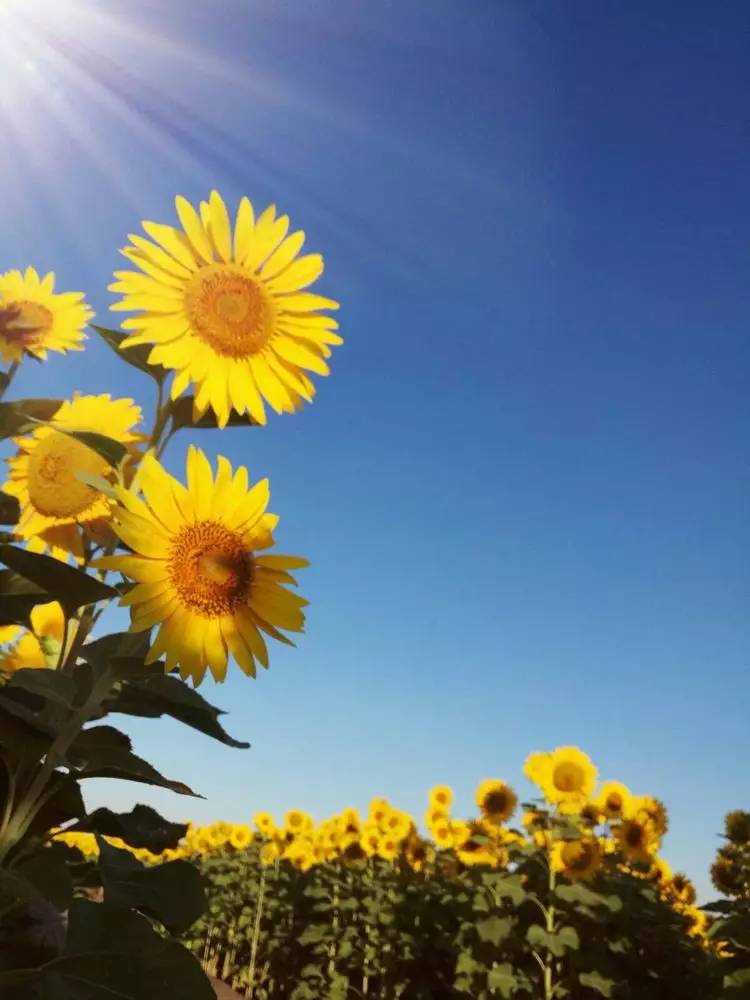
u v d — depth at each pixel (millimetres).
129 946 522
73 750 630
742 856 2146
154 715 662
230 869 6559
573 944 2508
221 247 650
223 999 4645
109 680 586
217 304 632
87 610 648
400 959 3689
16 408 734
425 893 3875
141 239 626
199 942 6398
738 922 1962
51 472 727
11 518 719
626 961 2686
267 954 5262
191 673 576
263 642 605
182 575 588
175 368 623
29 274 891
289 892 5180
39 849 622
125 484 643
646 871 3340
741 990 1933
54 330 870
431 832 4039
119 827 687
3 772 620
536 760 2816
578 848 2674
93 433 625
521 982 2609
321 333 660
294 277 661
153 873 596
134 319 615
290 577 613
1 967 519
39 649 795
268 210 662
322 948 4598
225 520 608
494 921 2666
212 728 671
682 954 2803
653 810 3035
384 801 4758
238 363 640
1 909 543
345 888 4816
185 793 643
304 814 5770
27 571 602
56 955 528
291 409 653
